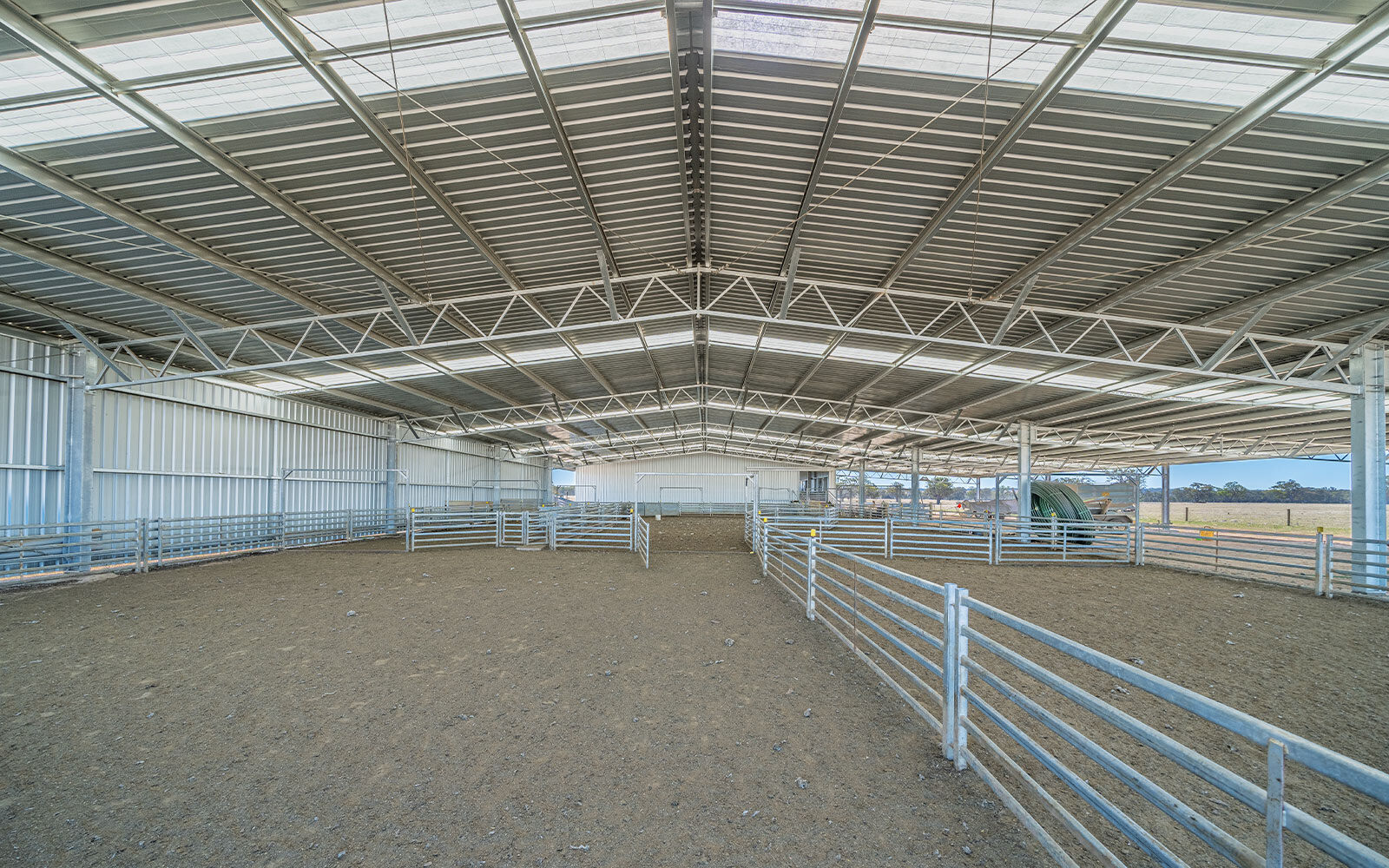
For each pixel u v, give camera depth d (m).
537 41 5.34
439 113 6.13
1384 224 6.98
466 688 5.36
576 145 6.93
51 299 9.90
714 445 40.09
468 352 14.74
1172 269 8.54
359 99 5.81
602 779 3.74
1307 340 10.61
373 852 3.02
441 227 8.35
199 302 10.38
